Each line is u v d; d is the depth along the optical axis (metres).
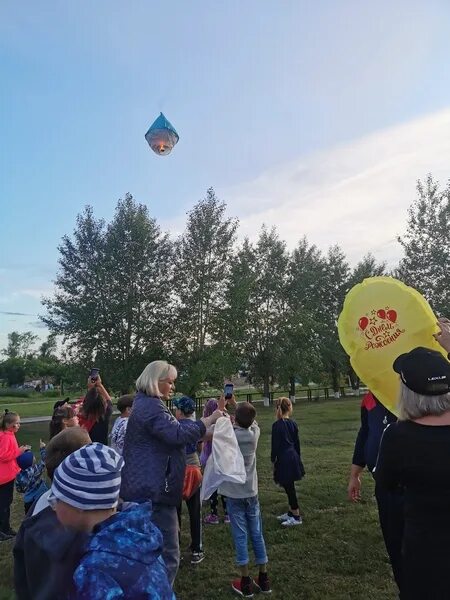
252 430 4.55
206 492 4.16
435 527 2.04
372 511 6.15
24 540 1.65
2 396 60.25
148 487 3.15
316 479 7.98
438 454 2.07
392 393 3.20
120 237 24.09
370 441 3.45
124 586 1.33
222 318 24.91
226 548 5.20
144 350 24.23
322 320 35.28
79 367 23.23
